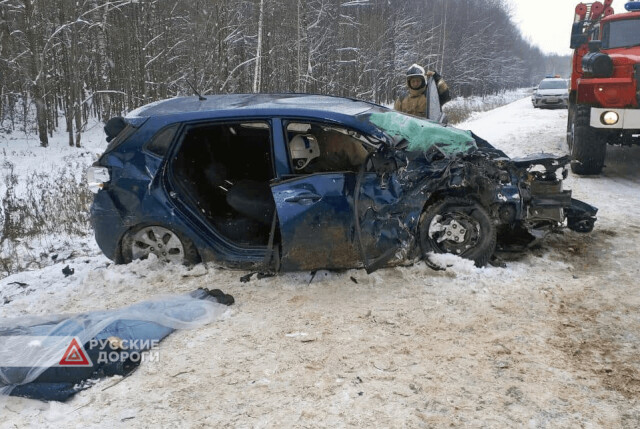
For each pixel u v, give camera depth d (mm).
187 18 30547
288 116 4203
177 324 3568
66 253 6008
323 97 5086
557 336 3312
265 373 3004
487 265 4352
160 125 4414
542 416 2527
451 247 4320
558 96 23984
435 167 4137
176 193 4398
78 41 28688
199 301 3824
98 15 29547
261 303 3932
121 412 2693
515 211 4285
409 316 3629
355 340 3334
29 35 24953
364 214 3994
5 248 6410
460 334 3367
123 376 3023
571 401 2639
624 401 2627
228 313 3787
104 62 33219
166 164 4383
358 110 4430
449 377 2885
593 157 8117
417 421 2521
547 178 4559
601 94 7531
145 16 30188
